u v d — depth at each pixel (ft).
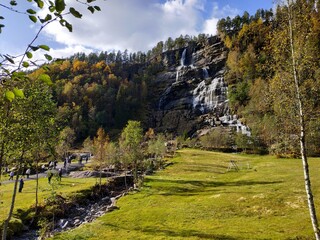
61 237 79.61
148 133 481.46
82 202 131.03
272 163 213.46
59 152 259.39
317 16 65.67
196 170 214.48
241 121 476.13
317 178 131.03
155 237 74.43
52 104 76.28
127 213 101.50
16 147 66.90
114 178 176.55
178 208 101.55
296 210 85.71
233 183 144.46
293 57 63.05
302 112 61.16
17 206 112.88
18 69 13.33
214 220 84.84
